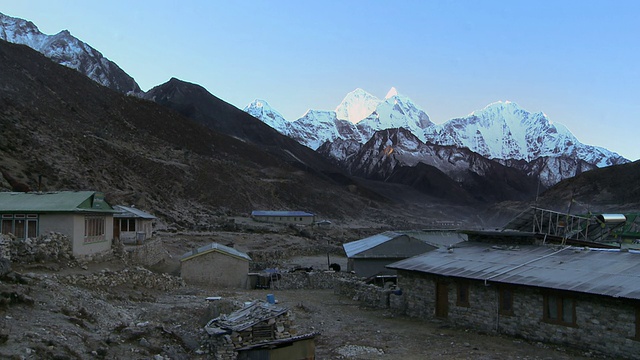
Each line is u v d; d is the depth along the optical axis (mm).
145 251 42125
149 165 126125
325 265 64125
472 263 27891
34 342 14562
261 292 40250
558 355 20406
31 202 29531
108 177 91938
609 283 20672
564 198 165625
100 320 19625
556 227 33312
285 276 44250
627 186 155500
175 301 28844
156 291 32375
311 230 113188
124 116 182000
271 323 19078
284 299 36312
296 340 18438
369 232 128500
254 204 149000
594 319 20578
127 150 129250
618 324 19750
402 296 30672
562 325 21703
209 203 129125
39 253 25594
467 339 23562
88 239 30484
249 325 18781
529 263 25703
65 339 15727
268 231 99625
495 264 26781
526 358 20125
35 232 28344
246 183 161250
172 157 149500
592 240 33125
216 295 34125
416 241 45844
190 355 18656
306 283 44469
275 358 18031
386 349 22062
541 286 22109
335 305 33875
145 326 19328
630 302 19125
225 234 84688
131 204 81438
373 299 33594
